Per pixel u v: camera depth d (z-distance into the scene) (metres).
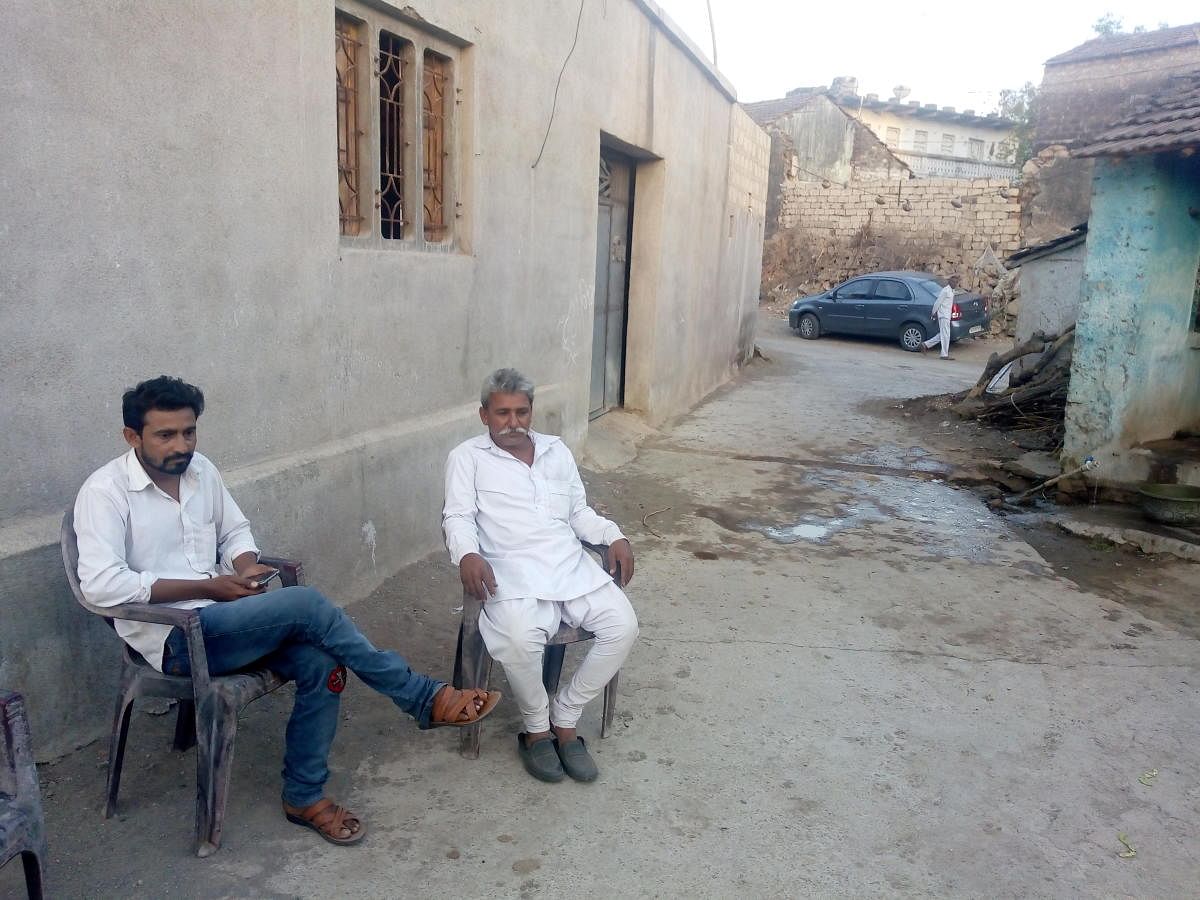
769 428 9.72
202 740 2.54
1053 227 21.84
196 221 3.25
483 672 3.09
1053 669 4.15
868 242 24.34
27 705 2.80
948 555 5.76
